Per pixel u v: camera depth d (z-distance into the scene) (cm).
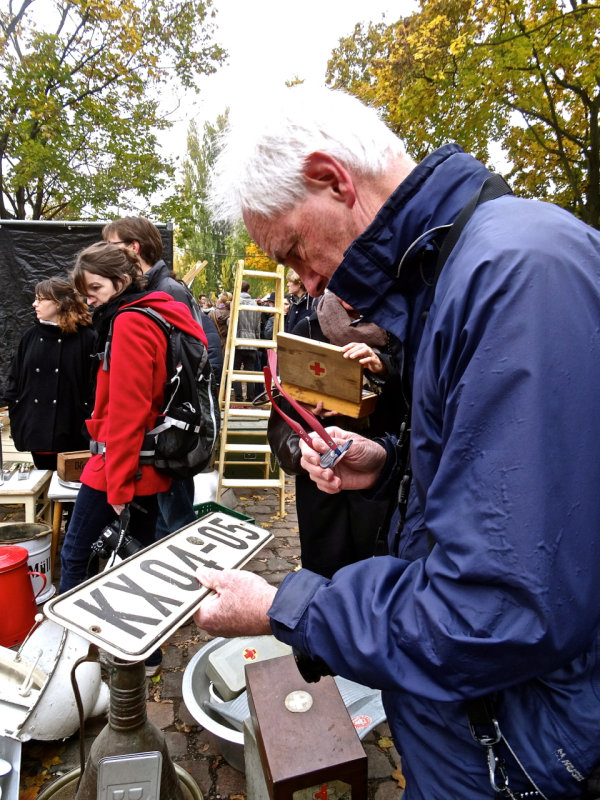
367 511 218
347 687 187
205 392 229
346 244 91
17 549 254
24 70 1202
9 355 501
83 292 215
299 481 228
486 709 72
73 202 1338
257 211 91
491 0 827
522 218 69
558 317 60
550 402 59
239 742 170
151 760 140
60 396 345
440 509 65
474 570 59
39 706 181
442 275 76
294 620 76
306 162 86
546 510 57
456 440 63
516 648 58
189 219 1467
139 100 1341
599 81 926
